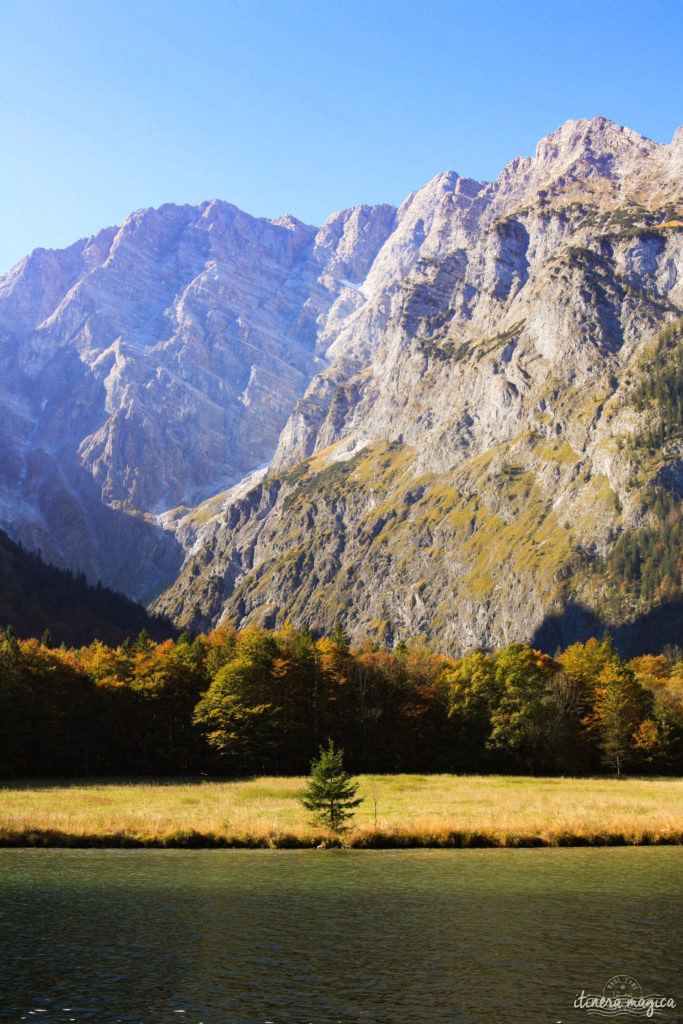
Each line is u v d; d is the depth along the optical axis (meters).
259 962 37.53
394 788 94.44
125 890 50.06
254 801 81.50
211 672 128.38
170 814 72.00
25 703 112.88
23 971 36.22
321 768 67.38
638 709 123.31
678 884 51.97
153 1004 32.72
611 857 60.66
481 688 125.06
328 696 125.50
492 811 74.94
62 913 44.97
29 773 113.56
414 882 52.47
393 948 39.56
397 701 129.00
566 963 37.72
